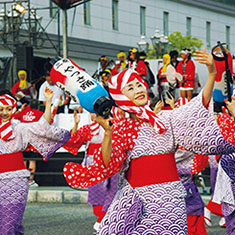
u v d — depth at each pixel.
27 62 19.50
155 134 5.55
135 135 5.57
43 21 28.92
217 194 8.81
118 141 5.54
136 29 36.25
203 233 9.05
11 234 7.36
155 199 5.47
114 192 9.91
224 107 6.95
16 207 7.39
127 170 5.62
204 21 41.97
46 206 13.51
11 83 23.56
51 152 7.57
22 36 24.42
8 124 7.46
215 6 42.91
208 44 42.28
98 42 33.06
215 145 5.52
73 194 13.95
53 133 7.50
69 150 9.83
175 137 5.61
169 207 5.45
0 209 7.37
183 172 8.95
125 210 5.49
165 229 5.41
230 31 44.75
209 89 5.57
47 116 7.51
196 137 5.55
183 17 40.09
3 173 7.39
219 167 8.80
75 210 12.78
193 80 17.09
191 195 9.00
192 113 5.57
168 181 5.53
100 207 10.39
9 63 23.78
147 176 5.52
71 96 5.29
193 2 40.81
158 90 18.03
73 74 5.23
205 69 19.61
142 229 5.44
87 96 5.11
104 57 18.08
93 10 33.03
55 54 28.92
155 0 37.78
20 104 15.06
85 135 9.88
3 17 23.16
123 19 35.31
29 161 15.81
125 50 34.91
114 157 5.43
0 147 7.42
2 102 7.37
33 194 14.28
